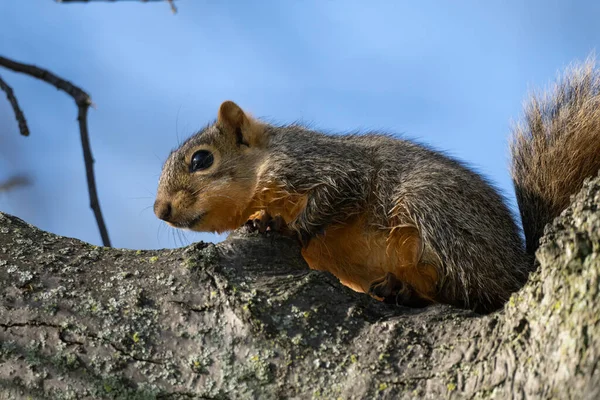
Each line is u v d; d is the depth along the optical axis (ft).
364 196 39.65
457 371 22.03
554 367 19.45
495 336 22.21
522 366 20.56
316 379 23.20
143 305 25.44
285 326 24.45
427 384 22.13
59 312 25.35
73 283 26.25
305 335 24.20
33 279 26.35
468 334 23.07
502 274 36.19
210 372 23.88
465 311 25.07
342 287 26.30
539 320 20.99
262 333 24.20
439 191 37.45
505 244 36.99
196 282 25.95
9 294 25.90
